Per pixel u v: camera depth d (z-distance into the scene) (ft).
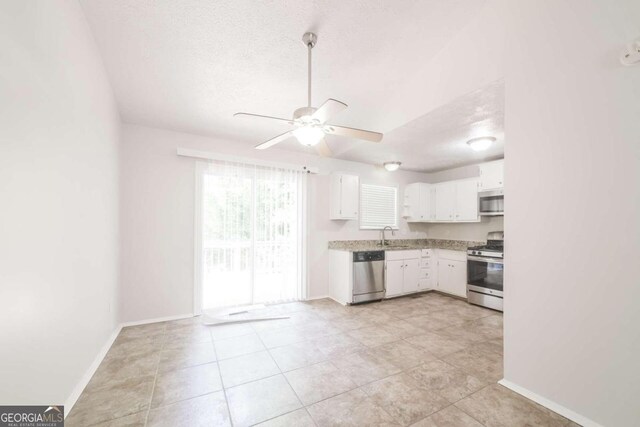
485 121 8.99
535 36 5.80
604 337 4.82
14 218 3.50
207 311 11.18
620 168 4.66
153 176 10.44
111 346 8.22
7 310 3.37
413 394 5.98
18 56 3.50
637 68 4.48
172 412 5.36
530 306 5.88
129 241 9.98
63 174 4.83
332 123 10.79
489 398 5.85
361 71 8.05
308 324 10.28
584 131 5.09
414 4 6.09
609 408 4.75
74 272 5.35
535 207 5.81
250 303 12.17
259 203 12.43
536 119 5.78
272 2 5.52
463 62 7.18
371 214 15.98
